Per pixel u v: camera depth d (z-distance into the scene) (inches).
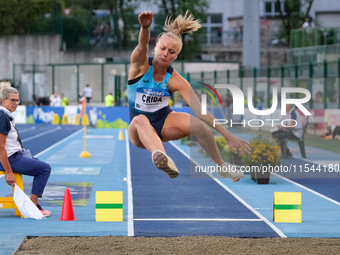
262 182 608.4
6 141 402.6
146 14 239.8
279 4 2765.7
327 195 534.0
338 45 1521.9
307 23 1993.1
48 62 2432.3
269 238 344.2
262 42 2664.9
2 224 384.2
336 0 2925.7
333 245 325.7
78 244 321.4
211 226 382.3
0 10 2427.4
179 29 262.1
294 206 401.4
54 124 1908.2
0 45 2453.2
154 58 259.4
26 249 308.5
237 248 314.3
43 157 888.9
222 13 3073.3
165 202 485.4
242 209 453.1
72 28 2412.6
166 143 1205.1
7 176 399.5
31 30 2440.9
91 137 1344.7
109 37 2365.9
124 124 1727.4
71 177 649.0
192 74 1787.6
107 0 2994.6
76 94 2100.1
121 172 702.5
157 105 262.7
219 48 2581.2
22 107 1957.4
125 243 325.1
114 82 1918.1
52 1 2458.2
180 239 337.1
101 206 398.6
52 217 411.5
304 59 1620.3
